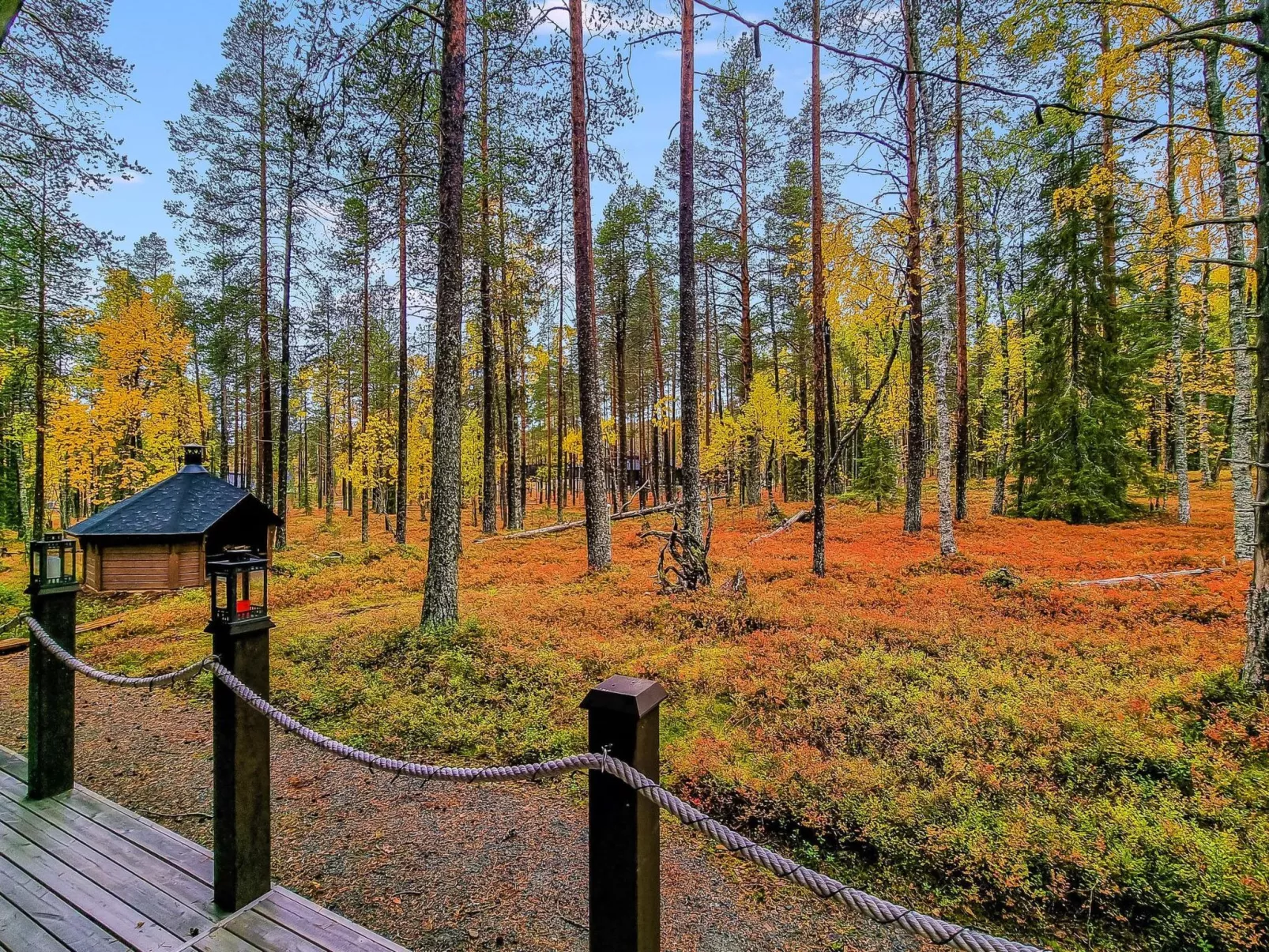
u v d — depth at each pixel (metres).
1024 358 20.41
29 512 21.70
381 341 28.52
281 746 4.68
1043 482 16.66
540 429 38.09
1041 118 2.78
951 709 4.47
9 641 7.73
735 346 27.92
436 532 6.86
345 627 7.14
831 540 14.65
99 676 2.88
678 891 3.02
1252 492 9.43
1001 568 8.88
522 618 7.43
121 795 3.80
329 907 2.78
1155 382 17.11
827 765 3.83
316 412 36.94
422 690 5.44
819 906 2.89
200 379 22.73
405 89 6.98
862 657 5.60
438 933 2.61
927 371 22.30
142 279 23.17
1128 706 4.24
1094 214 15.53
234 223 15.67
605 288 22.97
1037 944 2.63
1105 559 10.49
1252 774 3.34
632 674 5.61
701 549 9.10
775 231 19.62
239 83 14.73
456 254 7.01
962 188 14.62
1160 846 2.86
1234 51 5.38
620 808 1.55
